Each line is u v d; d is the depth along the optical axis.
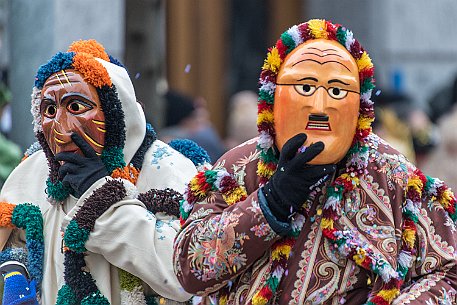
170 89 20.95
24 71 16.31
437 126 20.12
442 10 24.70
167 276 10.41
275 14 25.84
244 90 25.81
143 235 10.42
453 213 9.46
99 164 10.61
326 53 8.94
